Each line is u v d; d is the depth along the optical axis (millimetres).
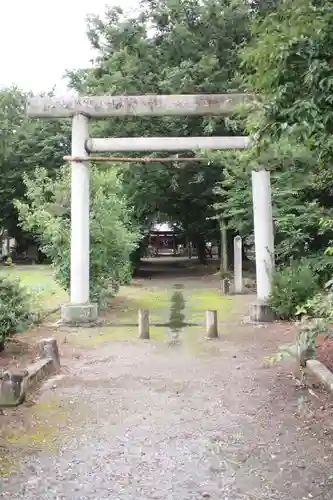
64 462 4121
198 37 20094
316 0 4391
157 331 10148
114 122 18484
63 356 7984
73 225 10961
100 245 12258
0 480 3818
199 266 29953
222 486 3709
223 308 13297
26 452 4309
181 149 11047
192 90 18250
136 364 7461
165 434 4695
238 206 16031
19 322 7852
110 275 12758
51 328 10398
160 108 10680
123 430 4801
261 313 10875
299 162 10250
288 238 12352
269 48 4418
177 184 20125
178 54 20188
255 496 3557
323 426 4816
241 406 5469
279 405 5461
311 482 3746
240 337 9398
